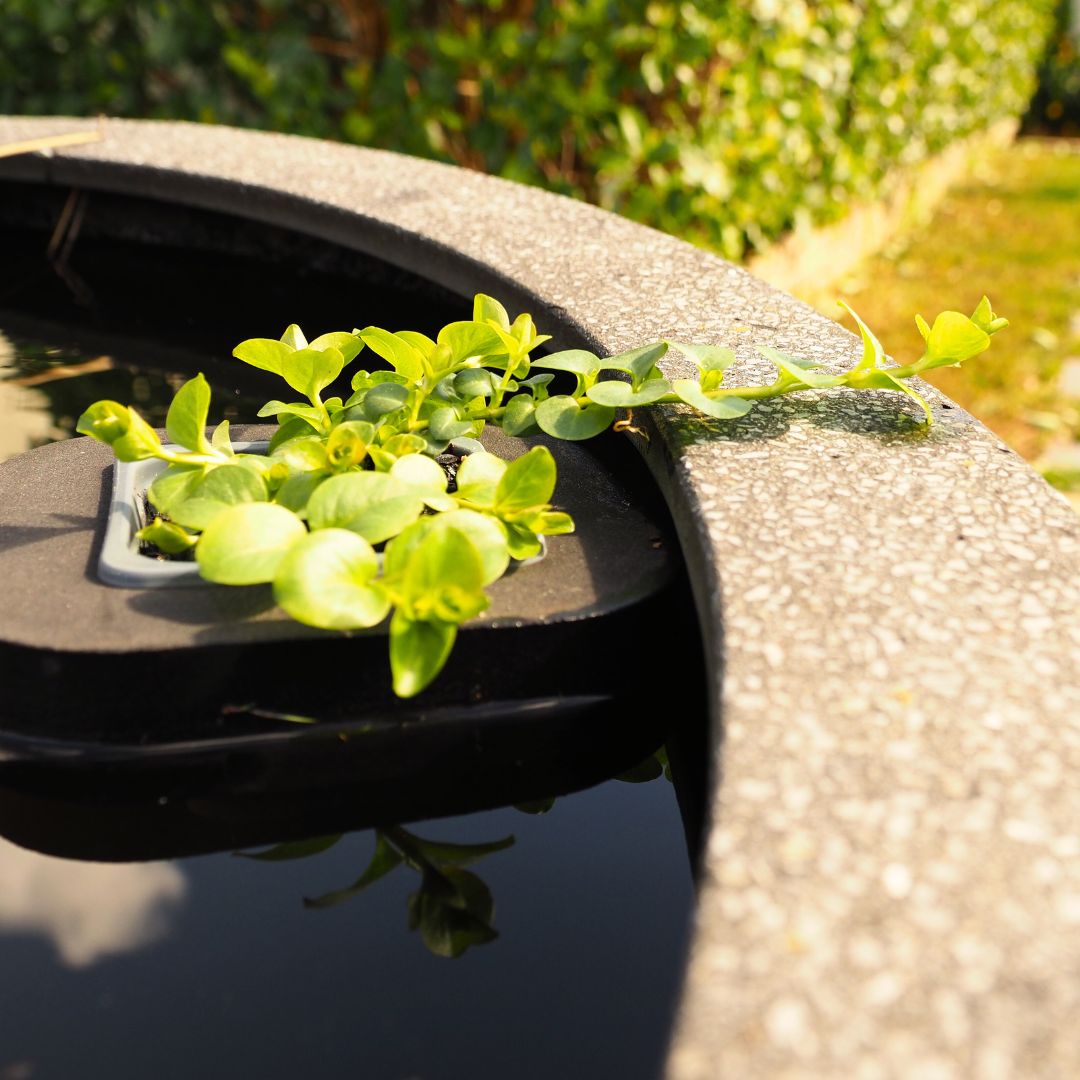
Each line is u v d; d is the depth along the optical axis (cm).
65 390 58
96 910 34
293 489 39
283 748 37
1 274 76
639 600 38
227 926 34
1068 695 32
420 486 38
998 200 284
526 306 53
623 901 35
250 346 41
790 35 131
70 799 36
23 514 41
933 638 33
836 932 27
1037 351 160
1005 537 37
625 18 112
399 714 37
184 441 40
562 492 43
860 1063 25
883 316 171
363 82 117
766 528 37
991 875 28
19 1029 32
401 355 43
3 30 122
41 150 74
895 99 190
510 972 33
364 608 34
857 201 195
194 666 36
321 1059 31
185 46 120
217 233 71
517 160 117
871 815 29
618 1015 32
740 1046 26
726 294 52
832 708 31
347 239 62
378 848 36
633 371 42
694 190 124
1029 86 393
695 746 38
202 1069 31
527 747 38
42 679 36
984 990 26
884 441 41
